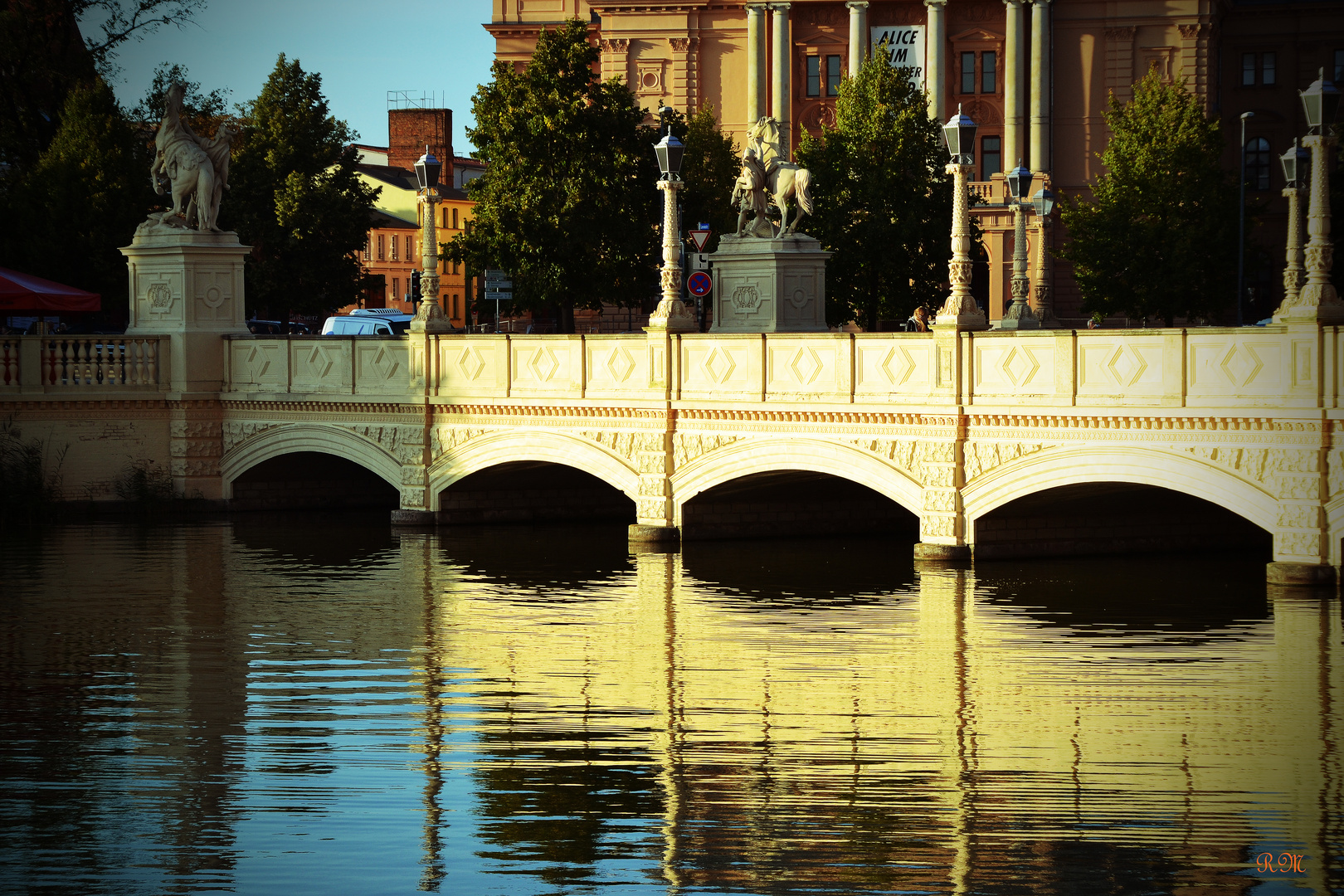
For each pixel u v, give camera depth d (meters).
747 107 128.88
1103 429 34.53
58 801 21.33
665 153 41.97
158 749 23.62
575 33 71.56
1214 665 27.44
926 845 19.36
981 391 36.38
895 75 77.94
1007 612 32.41
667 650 29.52
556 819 20.42
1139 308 90.12
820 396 39.16
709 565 39.75
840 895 17.91
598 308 75.69
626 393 43.03
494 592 36.22
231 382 53.47
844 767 22.23
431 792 21.53
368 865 18.97
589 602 34.66
